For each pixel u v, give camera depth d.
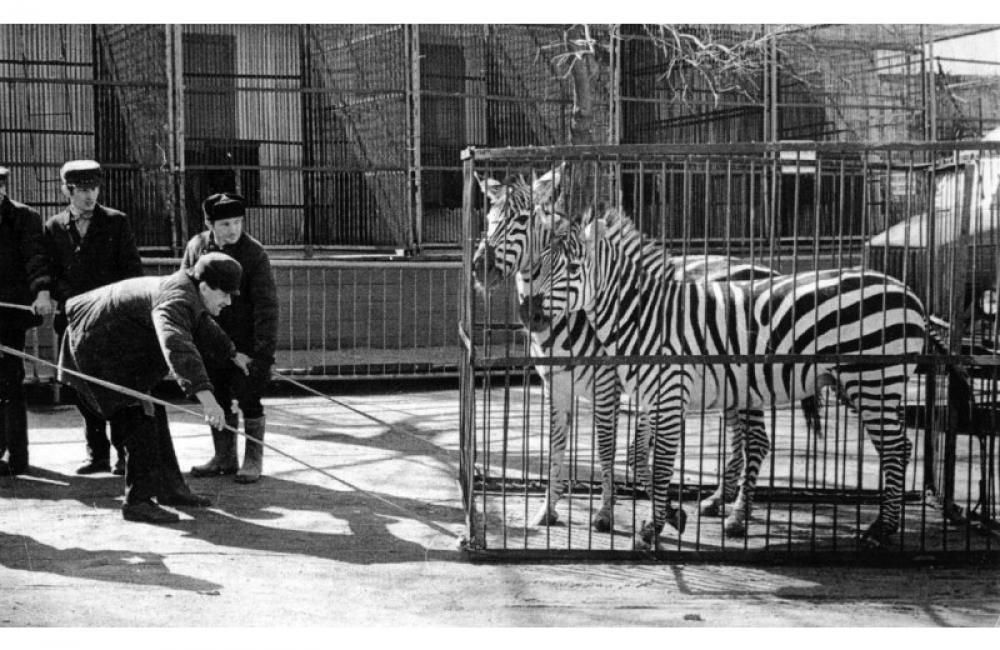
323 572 5.02
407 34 11.55
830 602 4.66
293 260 10.92
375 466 7.33
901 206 9.46
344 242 11.73
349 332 11.52
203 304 5.65
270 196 11.49
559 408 5.83
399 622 4.36
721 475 5.54
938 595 4.78
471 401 5.24
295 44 11.59
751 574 5.06
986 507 5.53
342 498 6.43
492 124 12.36
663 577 5.00
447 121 12.25
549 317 5.25
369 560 5.21
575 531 5.76
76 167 6.88
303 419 9.21
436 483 6.86
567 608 4.55
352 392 10.82
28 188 10.62
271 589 4.77
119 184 10.81
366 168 11.55
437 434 8.60
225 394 6.79
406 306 11.71
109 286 5.85
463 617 4.43
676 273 6.10
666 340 5.49
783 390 5.63
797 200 5.05
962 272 5.60
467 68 12.29
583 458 7.73
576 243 5.27
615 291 5.49
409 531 5.73
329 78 11.68
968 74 15.69
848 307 5.50
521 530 5.75
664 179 5.27
